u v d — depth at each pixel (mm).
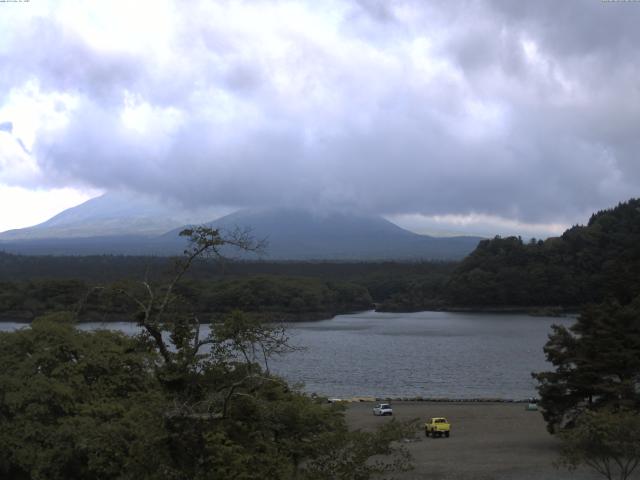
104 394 29125
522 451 46344
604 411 32062
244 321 17453
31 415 28031
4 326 112688
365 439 18734
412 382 93125
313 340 152625
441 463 42344
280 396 20109
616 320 47094
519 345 141125
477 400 76500
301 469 18922
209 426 16188
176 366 17297
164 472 15734
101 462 19688
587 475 37469
